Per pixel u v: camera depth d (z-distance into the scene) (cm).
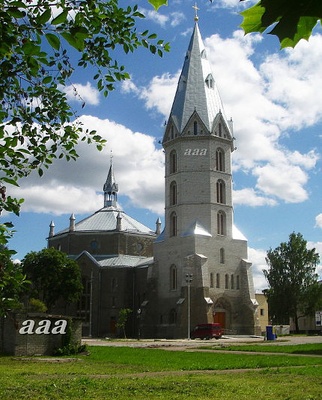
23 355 3497
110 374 2375
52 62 935
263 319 12056
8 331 3550
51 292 9062
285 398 1573
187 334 8275
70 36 579
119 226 10669
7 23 632
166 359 3419
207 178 9206
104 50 970
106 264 10162
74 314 9925
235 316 8900
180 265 8931
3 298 851
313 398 1564
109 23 928
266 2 329
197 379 2097
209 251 8894
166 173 9638
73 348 3725
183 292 8562
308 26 334
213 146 9350
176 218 9275
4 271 846
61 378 2164
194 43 9956
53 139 1076
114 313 9844
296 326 10175
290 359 3322
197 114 9369
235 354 3975
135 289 10031
